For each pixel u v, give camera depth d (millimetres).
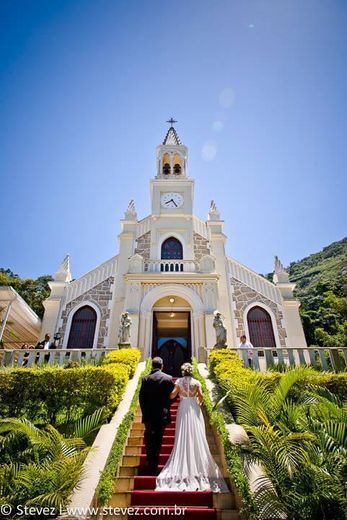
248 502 4168
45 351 11203
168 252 18891
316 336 27188
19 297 14727
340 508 3844
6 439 5926
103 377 7883
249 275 18156
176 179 21547
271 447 4719
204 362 12875
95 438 6555
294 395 7234
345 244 67750
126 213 20453
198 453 5441
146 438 5824
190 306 16484
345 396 7633
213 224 19922
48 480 4516
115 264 18328
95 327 16391
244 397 6242
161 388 6113
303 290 51125
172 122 26750
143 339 14805
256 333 16531
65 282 17547
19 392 7824
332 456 4551
